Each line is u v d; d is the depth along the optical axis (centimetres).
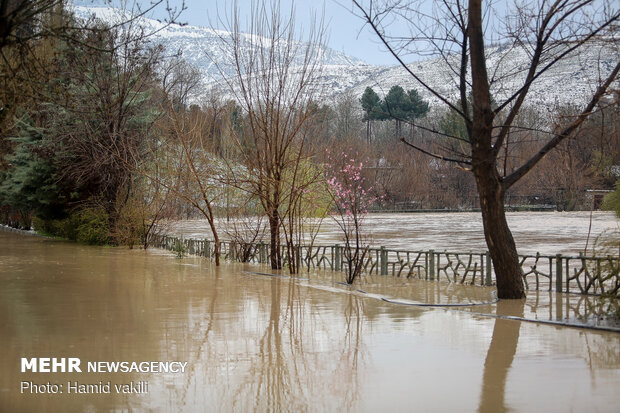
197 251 2561
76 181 2975
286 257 2109
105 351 906
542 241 2803
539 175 6894
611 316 1127
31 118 3028
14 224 5353
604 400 682
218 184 2205
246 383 758
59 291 1502
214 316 1180
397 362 846
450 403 678
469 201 7825
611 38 1195
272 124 1942
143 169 2680
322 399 696
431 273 1672
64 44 2205
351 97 10294
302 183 1988
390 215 6122
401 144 8275
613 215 4659
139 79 2873
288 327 1078
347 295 1445
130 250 2820
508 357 866
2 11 990
